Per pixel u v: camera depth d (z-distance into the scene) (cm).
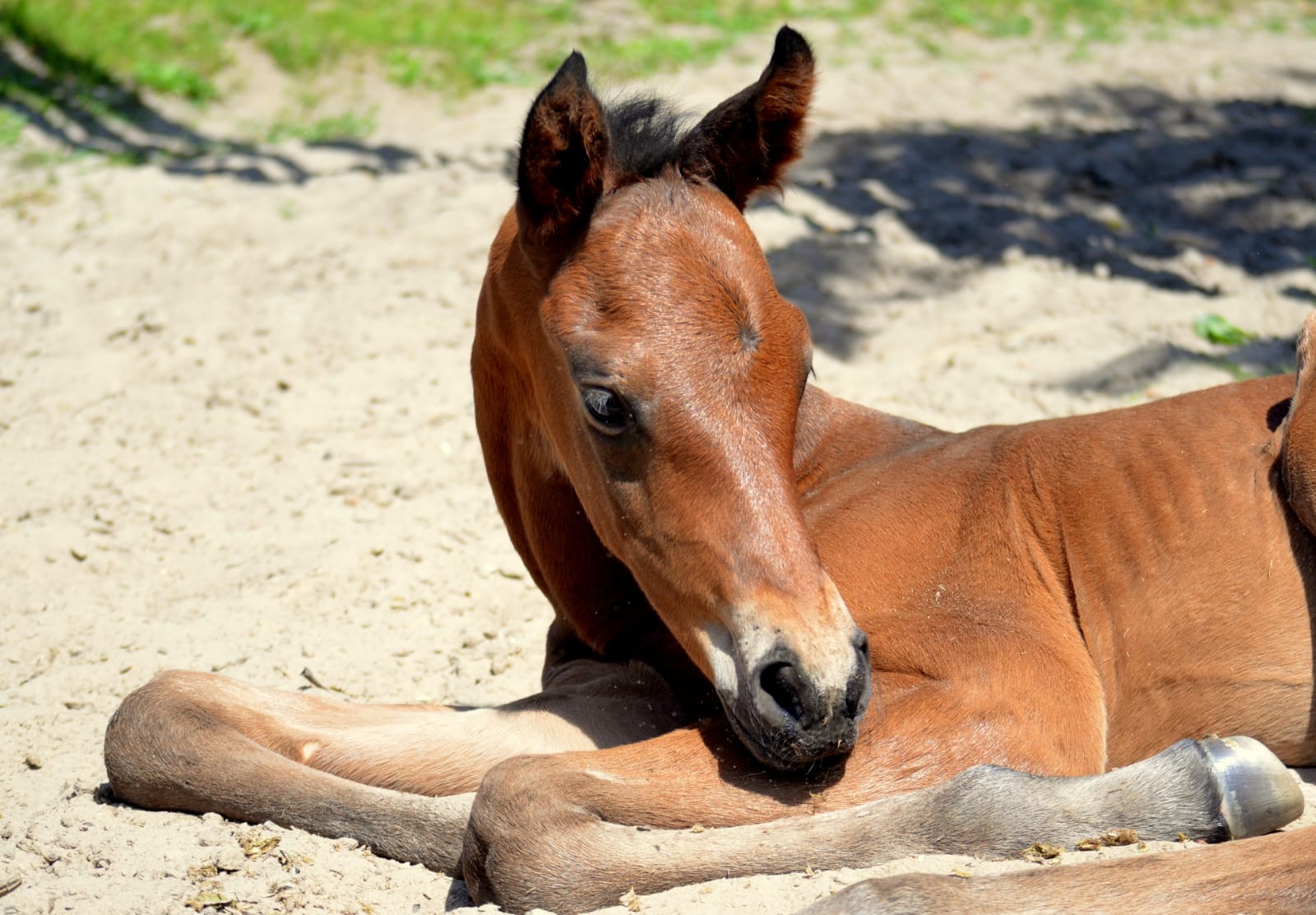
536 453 556
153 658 679
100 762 585
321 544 786
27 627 704
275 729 518
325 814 484
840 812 440
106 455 877
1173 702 499
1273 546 495
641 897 418
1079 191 1299
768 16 1856
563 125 464
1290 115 1537
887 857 430
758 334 450
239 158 1347
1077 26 1905
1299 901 384
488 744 504
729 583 433
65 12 1659
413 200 1231
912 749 456
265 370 976
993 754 456
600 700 530
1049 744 464
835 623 425
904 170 1320
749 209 1186
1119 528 516
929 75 1638
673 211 470
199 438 898
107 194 1258
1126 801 436
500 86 1580
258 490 843
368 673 673
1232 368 962
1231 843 408
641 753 461
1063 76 1662
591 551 571
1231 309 1053
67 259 1130
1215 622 495
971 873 416
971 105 1538
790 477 445
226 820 496
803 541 435
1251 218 1245
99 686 652
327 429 909
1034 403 923
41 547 773
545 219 479
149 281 1101
